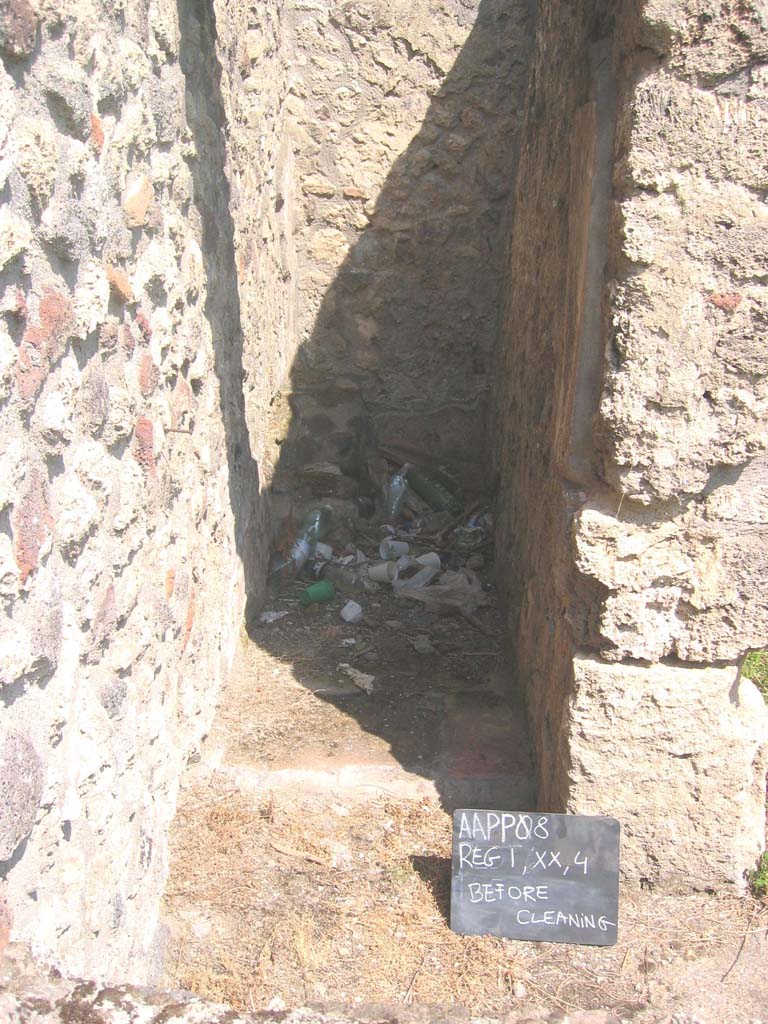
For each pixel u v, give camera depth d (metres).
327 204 5.67
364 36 5.35
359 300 5.84
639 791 2.82
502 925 2.78
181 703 3.08
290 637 4.30
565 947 2.75
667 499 2.61
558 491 3.09
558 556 2.96
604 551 2.67
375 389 5.97
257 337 4.62
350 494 5.34
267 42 4.79
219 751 3.38
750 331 2.46
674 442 2.54
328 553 5.02
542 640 3.37
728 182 2.40
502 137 5.48
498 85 5.39
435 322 5.85
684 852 2.86
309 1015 1.61
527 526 3.93
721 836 2.84
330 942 2.73
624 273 2.47
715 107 2.36
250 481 4.33
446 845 3.07
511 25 5.28
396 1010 1.64
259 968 2.63
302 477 5.25
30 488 1.85
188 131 3.12
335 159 5.58
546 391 3.60
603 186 2.61
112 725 2.32
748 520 2.62
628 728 2.77
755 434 2.53
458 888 2.79
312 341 5.94
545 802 3.12
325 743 3.48
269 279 4.99
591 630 2.77
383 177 5.60
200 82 3.34
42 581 1.91
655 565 2.66
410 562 4.95
